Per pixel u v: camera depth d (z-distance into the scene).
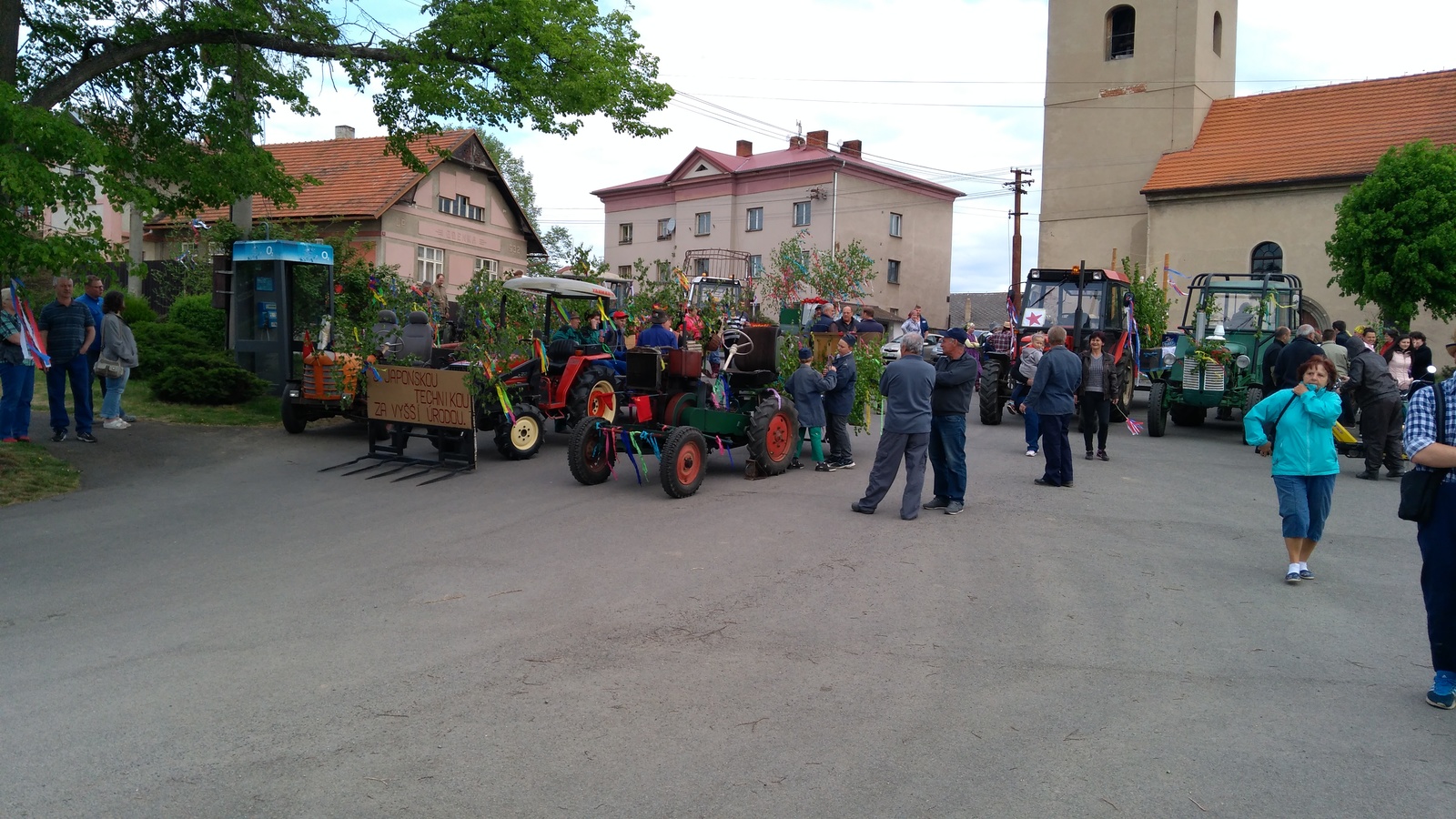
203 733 3.99
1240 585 6.55
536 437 11.59
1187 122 29.25
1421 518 4.49
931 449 8.93
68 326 10.77
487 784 3.57
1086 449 12.92
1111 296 16.02
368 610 5.69
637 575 6.47
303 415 12.75
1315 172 26.09
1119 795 3.55
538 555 7.00
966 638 5.32
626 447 9.70
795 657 4.97
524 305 12.50
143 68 11.16
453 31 11.19
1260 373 14.69
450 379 10.41
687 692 4.49
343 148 30.33
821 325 13.13
